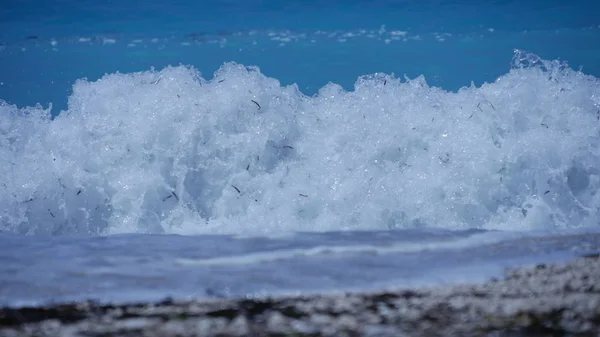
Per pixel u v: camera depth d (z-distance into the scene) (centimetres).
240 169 1644
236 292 1030
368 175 1611
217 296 1012
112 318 927
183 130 1662
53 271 1148
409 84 1777
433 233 1382
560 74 1773
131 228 1596
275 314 928
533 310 913
